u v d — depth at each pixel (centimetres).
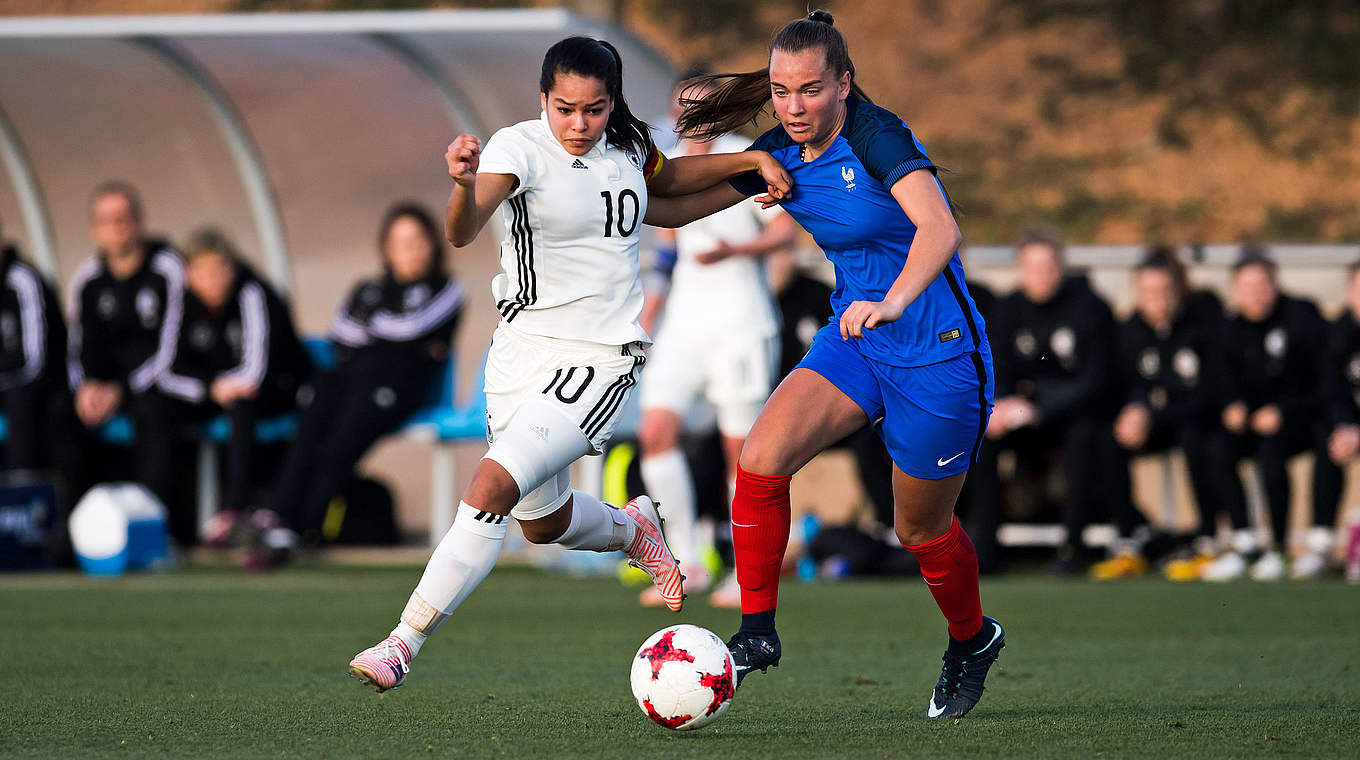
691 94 2130
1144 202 6325
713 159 1402
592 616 2412
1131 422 3216
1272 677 1717
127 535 3180
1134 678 1711
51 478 3316
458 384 3841
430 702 1501
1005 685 1652
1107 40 7131
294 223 3903
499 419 1425
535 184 1349
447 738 1276
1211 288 3494
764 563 1331
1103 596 2714
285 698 1530
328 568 3322
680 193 1443
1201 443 3222
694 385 2616
